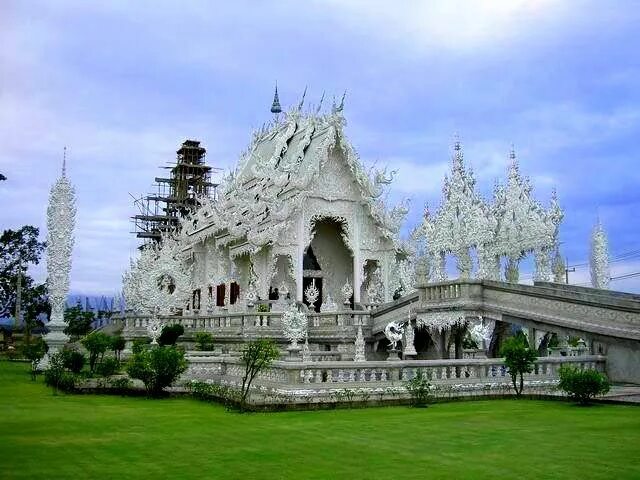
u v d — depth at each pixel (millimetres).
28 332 58562
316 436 13984
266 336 37031
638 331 24391
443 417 17000
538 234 43625
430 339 36688
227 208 51406
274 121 58031
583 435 13930
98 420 16625
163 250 50500
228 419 16844
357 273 47469
